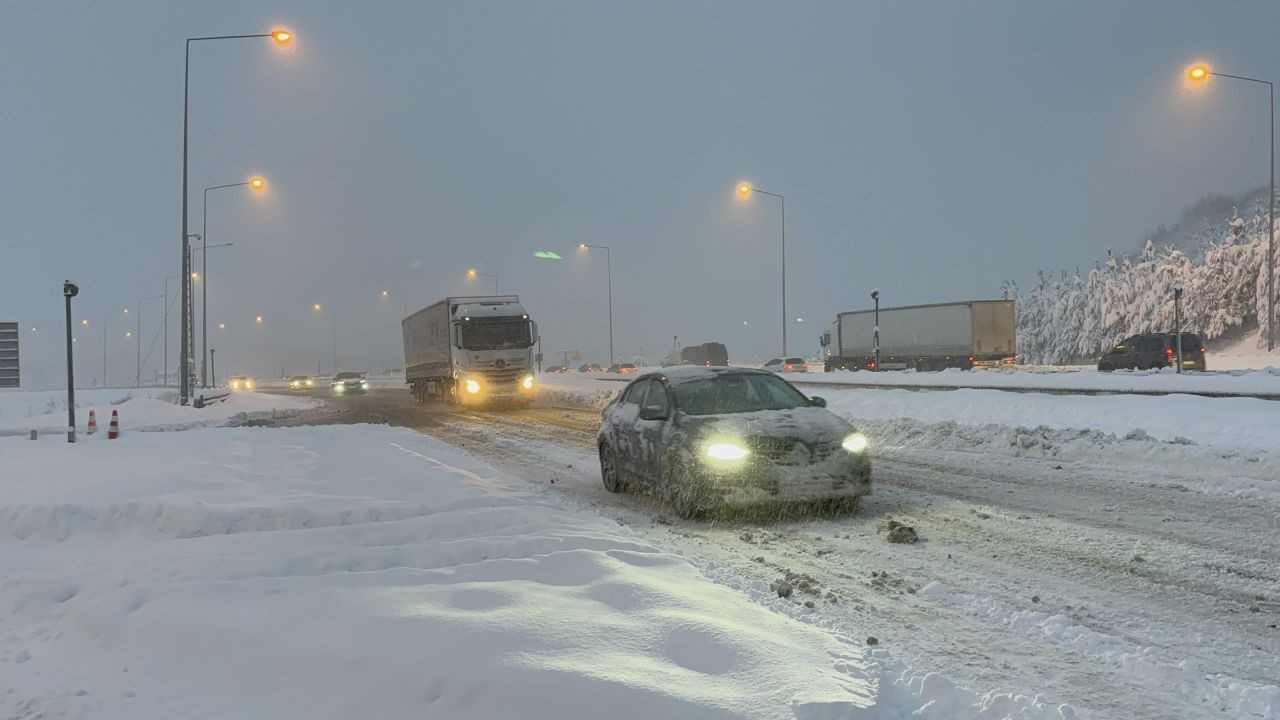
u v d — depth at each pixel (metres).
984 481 9.65
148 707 3.78
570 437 17.50
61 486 9.88
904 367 51.69
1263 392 19.59
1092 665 4.02
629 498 9.57
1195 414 13.16
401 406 35.16
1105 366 36.34
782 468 7.57
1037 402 16.58
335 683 3.71
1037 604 4.99
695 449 7.83
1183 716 3.43
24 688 4.11
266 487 9.92
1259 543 6.36
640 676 3.38
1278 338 52.09
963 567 5.92
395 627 4.18
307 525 7.71
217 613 4.71
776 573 5.84
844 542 6.80
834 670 3.58
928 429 14.07
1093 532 6.89
